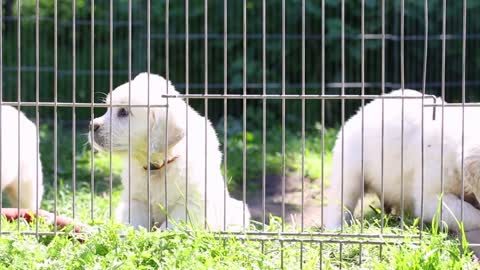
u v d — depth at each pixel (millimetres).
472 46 14312
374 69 14320
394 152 7492
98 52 14438
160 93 6566
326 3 14234
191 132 6617
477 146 6676
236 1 14383
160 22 14430
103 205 8344
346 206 7711
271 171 10648
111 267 5148
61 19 14711
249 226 6551
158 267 5285
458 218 6883
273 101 14195
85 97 14055
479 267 5449
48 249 5508
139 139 6562
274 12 14398
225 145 5762
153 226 6289
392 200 7707
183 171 6508
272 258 5637
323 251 5844
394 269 5246
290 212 8750
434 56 14266
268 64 14438
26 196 7805
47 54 14547
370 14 14203
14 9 14805
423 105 5652
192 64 14477
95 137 6652
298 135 12938
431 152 7145
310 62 14391
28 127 7793
